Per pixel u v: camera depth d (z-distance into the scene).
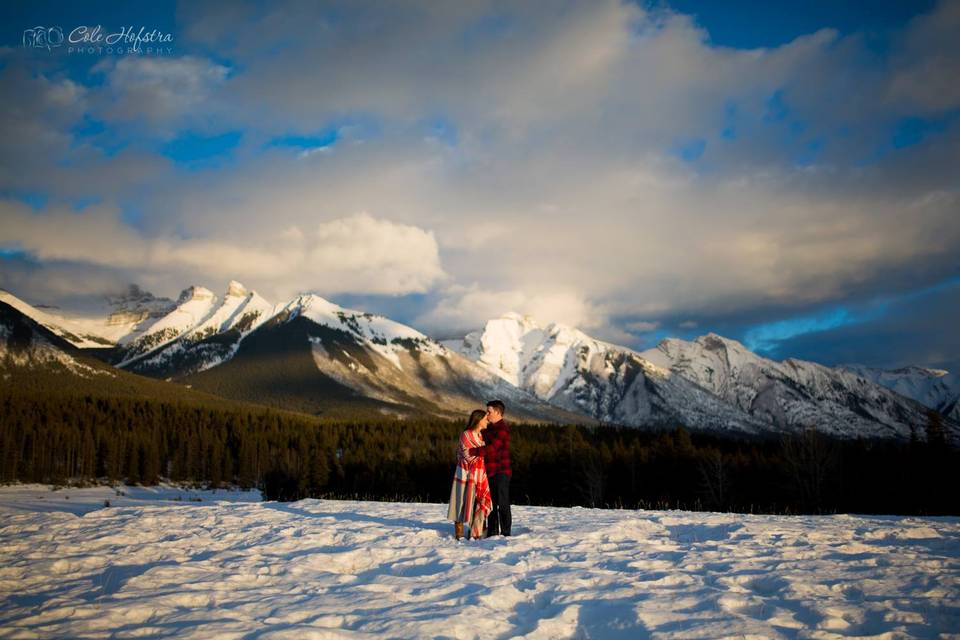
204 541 10.01
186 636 5.16
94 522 12.23
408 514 14.03
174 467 106.44
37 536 10.43
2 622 5.54
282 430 133.50
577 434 109.81
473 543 9.92
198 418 132.75
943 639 5.16
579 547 9.44
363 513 14.20
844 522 13.12
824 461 64.56
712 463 70.75
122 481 100.50
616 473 75.75
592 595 6.52
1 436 94.12
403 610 6.06
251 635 5.28
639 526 12.02
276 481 89.31
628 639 5.26
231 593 6.75
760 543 9.84
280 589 6.97
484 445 10.84
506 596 6.55
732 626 5.40
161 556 8.82
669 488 73.00
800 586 6.79
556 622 5.67
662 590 6.67
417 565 8.25
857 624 5.64
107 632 5.29
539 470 81.44
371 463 89.06
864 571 7.61
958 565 8.13
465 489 10.55
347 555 8.73
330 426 146.25
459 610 5.98
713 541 10.06
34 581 7.27
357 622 5.75
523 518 13.84
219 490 103.38
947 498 65.44
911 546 9.74
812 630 5.35
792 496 66.38
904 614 5.75
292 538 10.16
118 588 6.83
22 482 93.31
